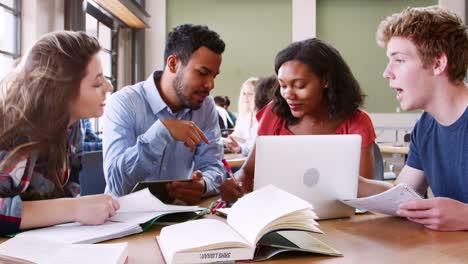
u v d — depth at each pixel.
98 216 0.95
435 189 1.37
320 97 1.70
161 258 0.79
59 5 4.73
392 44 1.23
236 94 8.28
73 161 1.26
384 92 8.19
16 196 0.94
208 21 8.23
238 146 3.06
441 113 1.27
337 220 1.14
